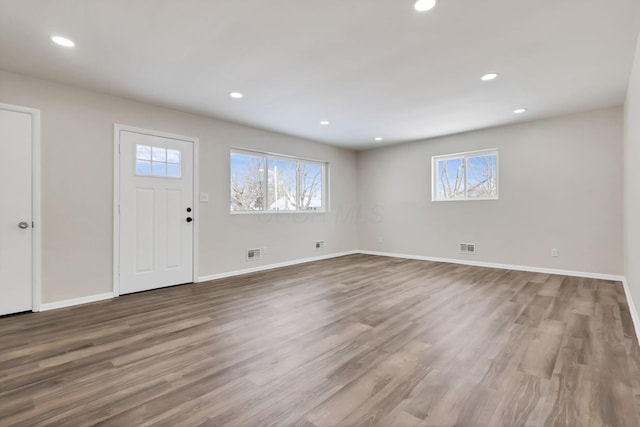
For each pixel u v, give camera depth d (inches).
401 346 86.7
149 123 148.7
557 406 60.1
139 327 101.3
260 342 89.8
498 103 150.8
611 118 159.2
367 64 109.9
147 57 103.7
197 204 166.4
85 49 97.9
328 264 215.6
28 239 117.0
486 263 201.6
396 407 60.4
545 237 179.8
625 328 97.6
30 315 113.5
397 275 177.5
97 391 65.9
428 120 178.9
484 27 87.6
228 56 103.6
